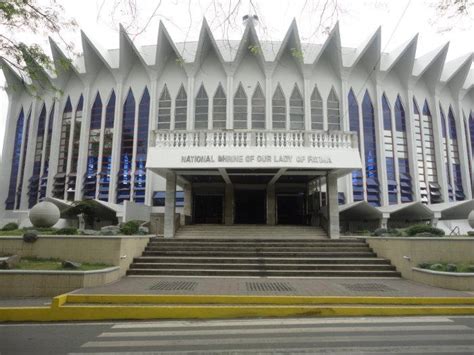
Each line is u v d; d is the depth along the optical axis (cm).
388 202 2845
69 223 2586
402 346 491
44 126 3253
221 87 2922
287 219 2277
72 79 3219
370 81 3091
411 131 3016
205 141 1541
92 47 2970
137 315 667
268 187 2075
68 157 3019
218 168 1539
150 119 2888
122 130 2995
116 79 3036
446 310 711
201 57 2909
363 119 3020
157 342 512
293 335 549
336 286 919
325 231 1705
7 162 3359
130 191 2836
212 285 917
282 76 2956
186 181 2069
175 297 743
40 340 522
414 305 740
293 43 2797
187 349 479
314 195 2033
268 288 875
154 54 3119
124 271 1086
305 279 1048
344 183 2858
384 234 1534
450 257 1045
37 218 1422
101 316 665
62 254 1048
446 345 496
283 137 1545
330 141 1543
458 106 3312
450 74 3250
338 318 672
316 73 2992
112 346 493
